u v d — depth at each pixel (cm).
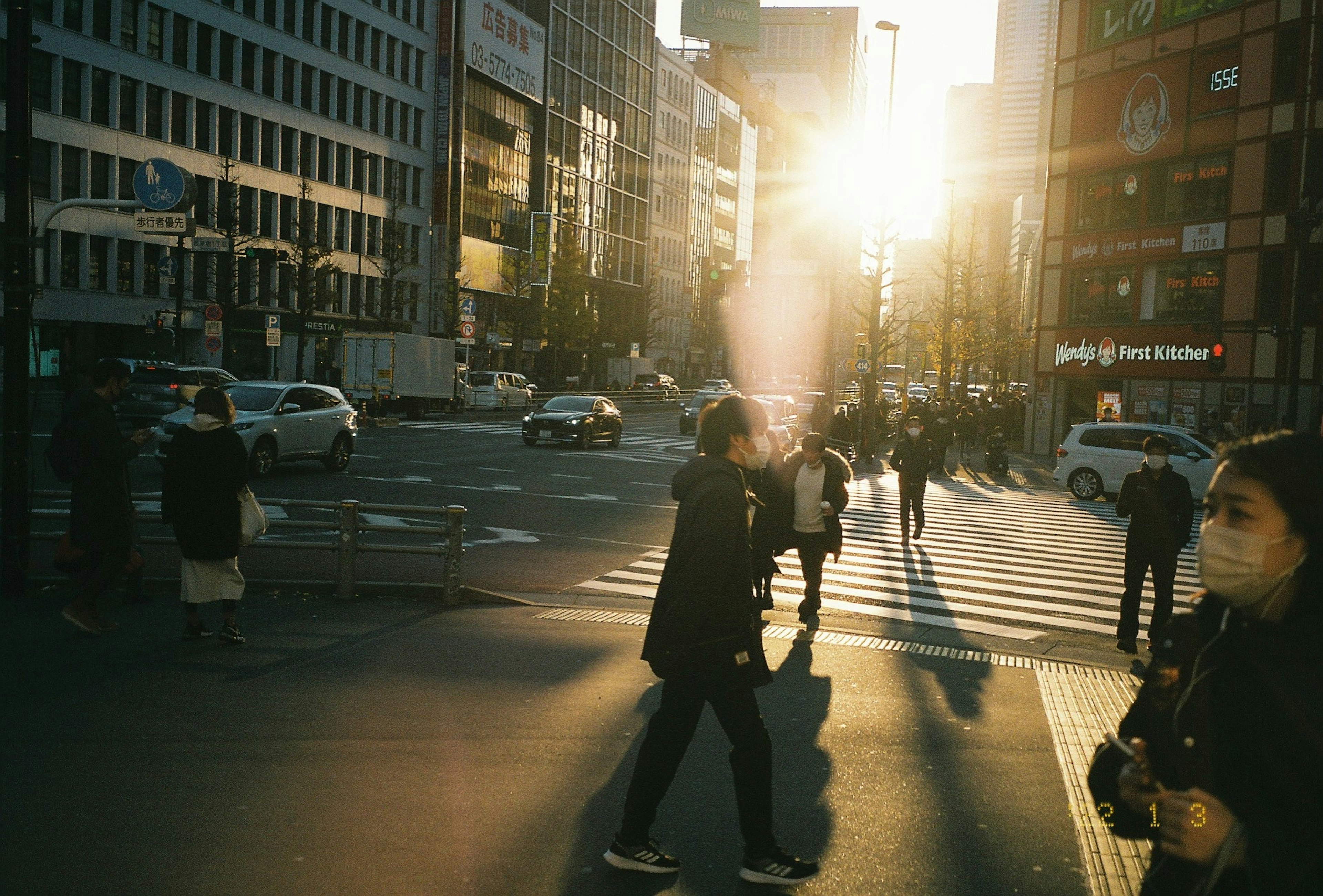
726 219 12325
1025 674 798
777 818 482
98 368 775
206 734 565
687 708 414
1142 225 3612
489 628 873
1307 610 187
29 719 582
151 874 396
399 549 981
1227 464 198
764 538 885
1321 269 3134
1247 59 3291
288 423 2008
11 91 867
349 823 453
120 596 927
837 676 765
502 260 7188
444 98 6775
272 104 5562
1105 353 3462
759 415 429
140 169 1068
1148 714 203
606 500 1938
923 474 1551
